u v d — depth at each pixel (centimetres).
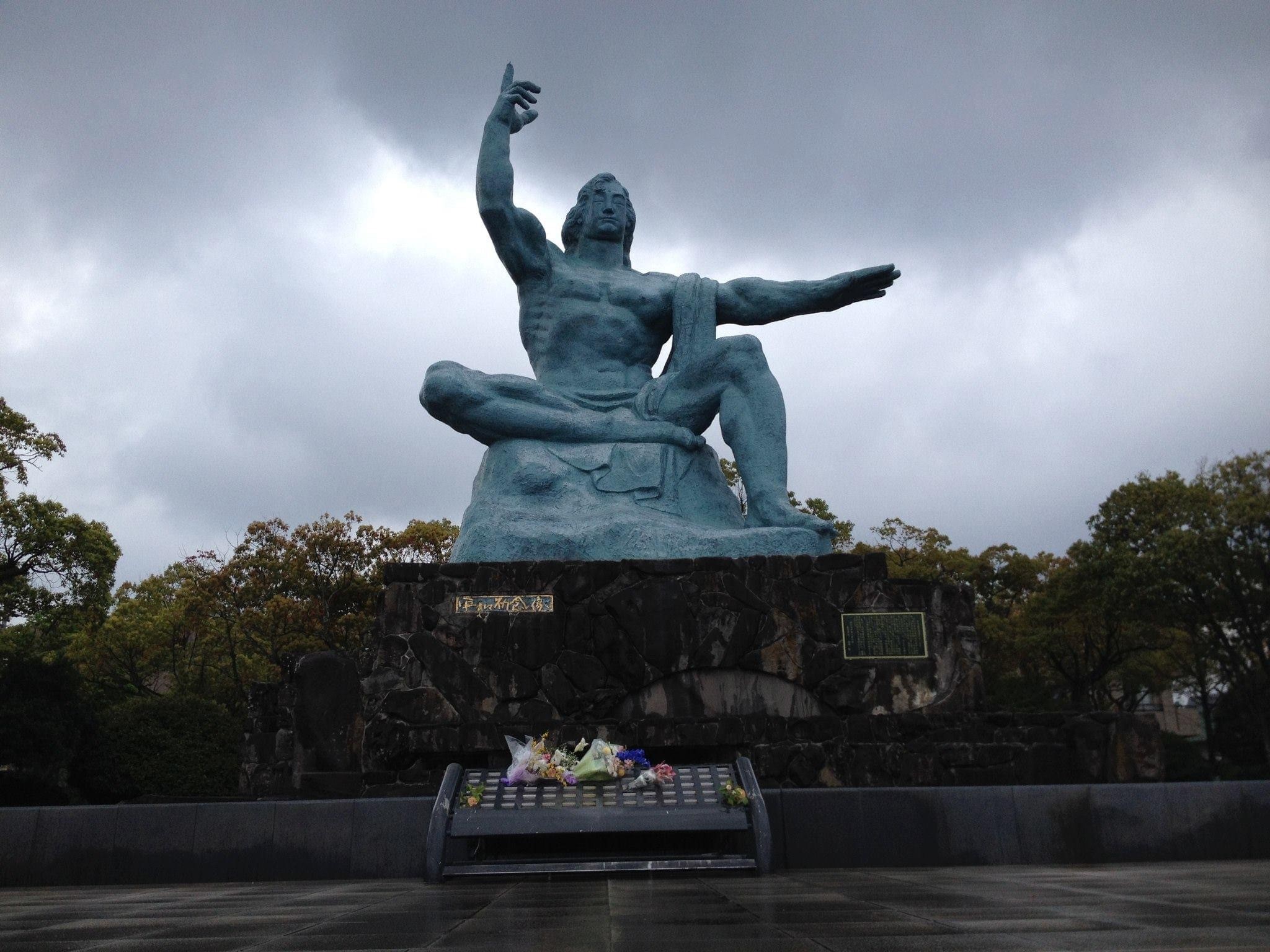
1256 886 520
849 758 968
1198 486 2873
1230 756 3375
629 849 686
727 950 328
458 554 1144
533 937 371
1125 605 3019
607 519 1135
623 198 1438
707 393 1254
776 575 1042
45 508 2583
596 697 1002
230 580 3130
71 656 3300
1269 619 2820
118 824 699
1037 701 3494
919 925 384
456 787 690
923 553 3591
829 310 1355
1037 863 701
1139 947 319
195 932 403
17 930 419
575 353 1324
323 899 539
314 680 1042
